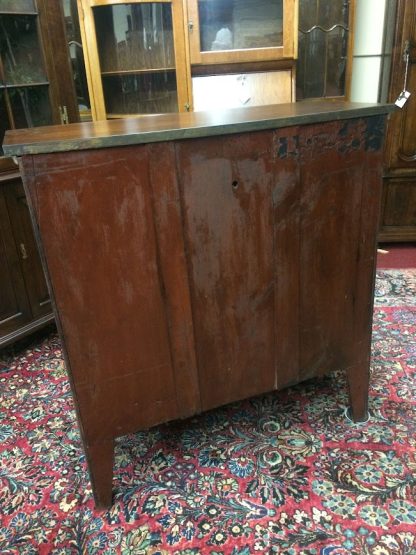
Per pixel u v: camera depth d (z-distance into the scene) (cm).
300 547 106
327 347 133
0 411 162
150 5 228
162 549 108
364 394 142
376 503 116
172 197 102
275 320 124
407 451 132
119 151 95
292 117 105
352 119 111
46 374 183
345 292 129
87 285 102
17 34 184
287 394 160
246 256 114
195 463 133
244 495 121
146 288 108
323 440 138
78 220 97
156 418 121
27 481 131
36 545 111
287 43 230
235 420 149
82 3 227
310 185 113
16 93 188
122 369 113
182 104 239
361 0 267
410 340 188
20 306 190
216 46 234
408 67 245
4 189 177
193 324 115
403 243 291
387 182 269
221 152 102
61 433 149
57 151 91
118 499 123
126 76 245
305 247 119
